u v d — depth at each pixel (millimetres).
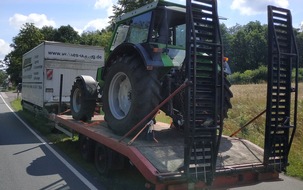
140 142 5570
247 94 20781
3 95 43875
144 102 5723
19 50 46844
